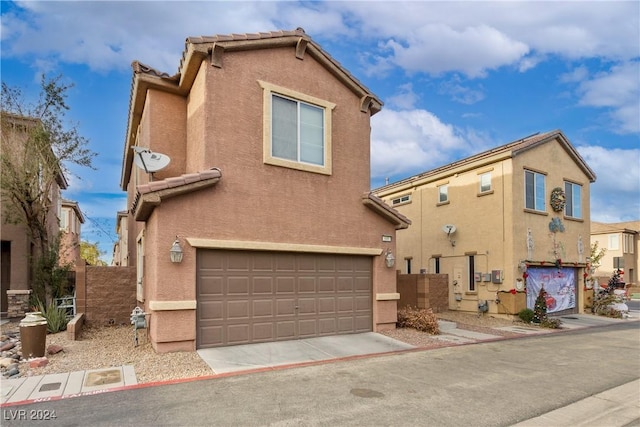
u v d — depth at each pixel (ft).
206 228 29.14
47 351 26.76
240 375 23.53
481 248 56.54
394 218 38.91
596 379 24.86
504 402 20.25
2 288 47.44
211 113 30.35
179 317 27.61
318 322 34.09
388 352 30.68
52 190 60.08
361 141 38.60
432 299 56.85
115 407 18.17
